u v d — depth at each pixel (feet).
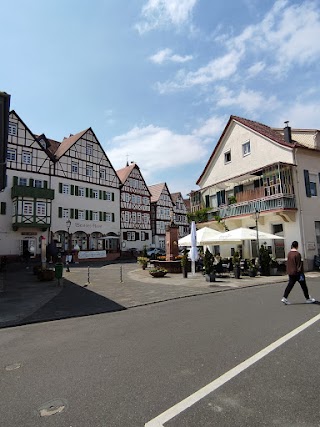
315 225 68.49
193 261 58.39
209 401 11.44
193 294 38.04
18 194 105.60
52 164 120.57
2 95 26.86
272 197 66.54
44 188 112.16
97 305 32.50
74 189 127.34
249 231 58.23
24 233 109.91
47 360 16.62
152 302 33.55
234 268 54.90
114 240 143.74
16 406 11.68
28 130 114.93
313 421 10.00
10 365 16.15
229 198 80.59
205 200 92.17
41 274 54.24
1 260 82.53
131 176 158.30
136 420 10.33
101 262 114.11
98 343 19.34
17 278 59.62
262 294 36.78
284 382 12.85
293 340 18.33
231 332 20.45
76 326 24.36
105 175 142.10
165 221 182.29
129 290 42.37
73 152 128.57
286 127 73.31
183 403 11.34
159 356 16.40
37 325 25.38
